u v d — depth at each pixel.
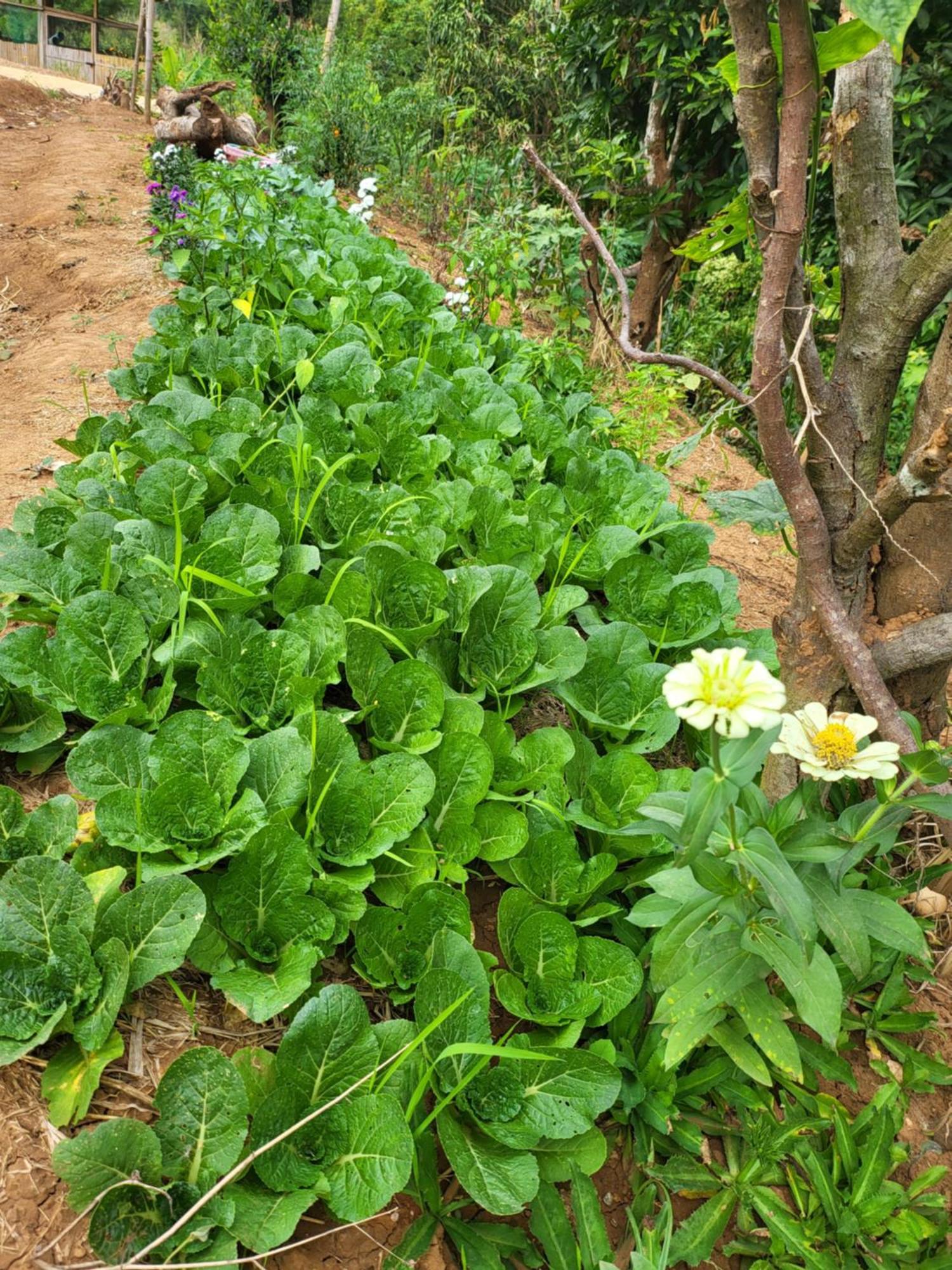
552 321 7.89
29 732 2.35
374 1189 1.59
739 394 1.99
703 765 2.72
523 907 2.18
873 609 2.50
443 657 2.76
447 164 9.55
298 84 12.18
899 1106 2.20
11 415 4.58
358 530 3.29
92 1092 1.64
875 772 1.65
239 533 2.90
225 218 5.53
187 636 2.51
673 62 6.49
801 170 1.62
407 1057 1.82
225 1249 1.50
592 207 7.93
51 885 1.80
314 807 2.21
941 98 5.61
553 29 8.71
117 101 17.31
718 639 3.17
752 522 2.91
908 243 5.88
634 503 3.80
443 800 2.35
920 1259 1.97
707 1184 1.97
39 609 2.68
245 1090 1.63
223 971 1.92
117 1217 1.46
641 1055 2.07
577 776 2.54
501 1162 1.77
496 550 3.25
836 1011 1.68
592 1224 1.77
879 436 2.27
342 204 9.30
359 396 4.08
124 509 3.06
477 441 3.97
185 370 4.32
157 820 2.02
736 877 1.79
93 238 7.48
